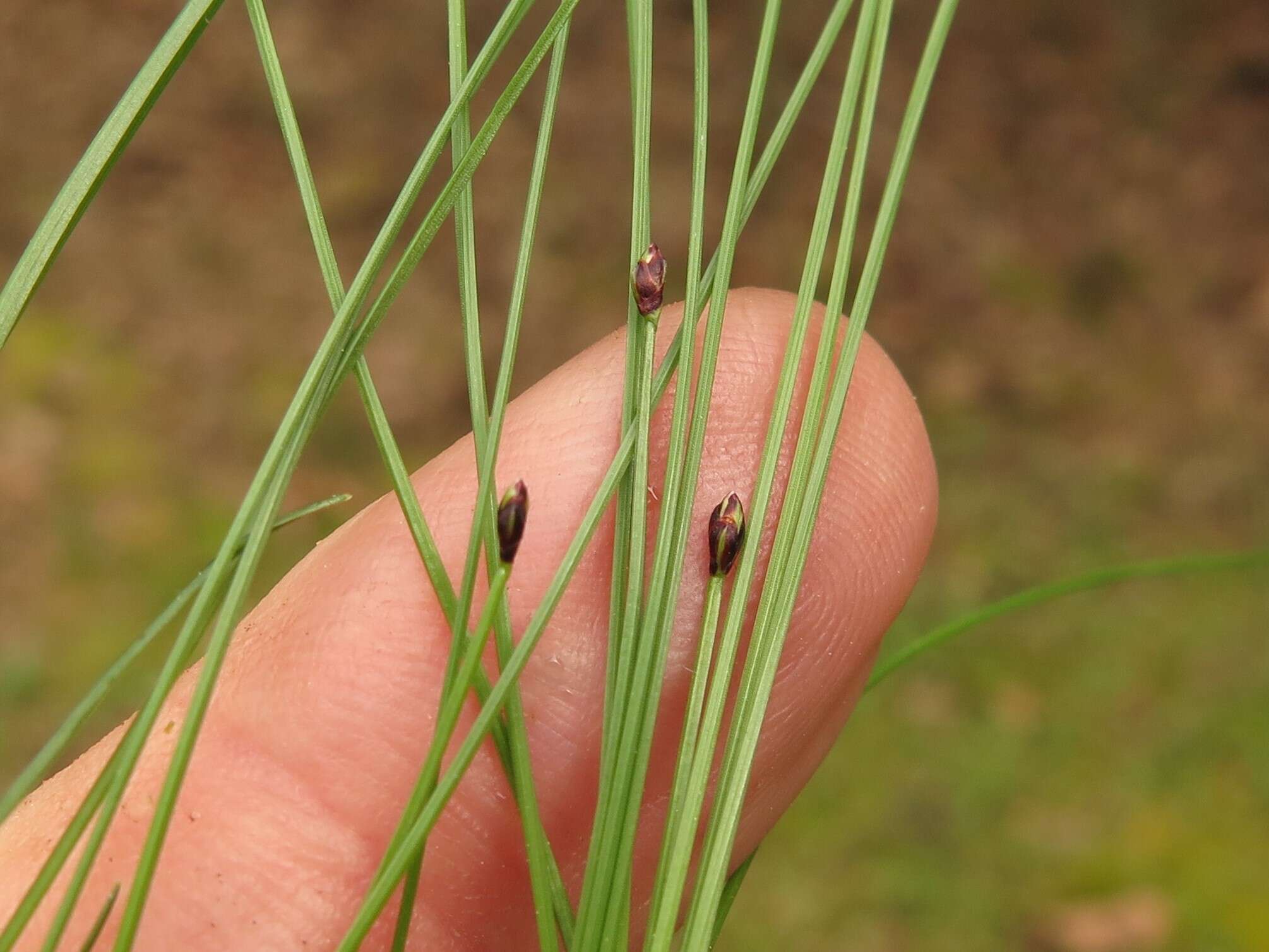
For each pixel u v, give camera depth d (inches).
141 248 14.0
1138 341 14.1
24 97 15.6
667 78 16.3
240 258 14.2
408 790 4.8
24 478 11.4
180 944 4.7
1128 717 10.3
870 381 5.1
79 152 15.1
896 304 14.4
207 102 15.8
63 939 4.6
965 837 9.4
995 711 10.3
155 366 12.9
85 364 12.7
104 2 16.8
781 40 16.5
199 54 16.2
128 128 3.7
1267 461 12.6
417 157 15.5
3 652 10.0
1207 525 12.0
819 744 5.1
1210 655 10.7
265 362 13.1
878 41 4.0
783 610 3.9
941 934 8.9
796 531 3.9
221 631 3.6
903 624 10.9
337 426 12.4
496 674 4.7
